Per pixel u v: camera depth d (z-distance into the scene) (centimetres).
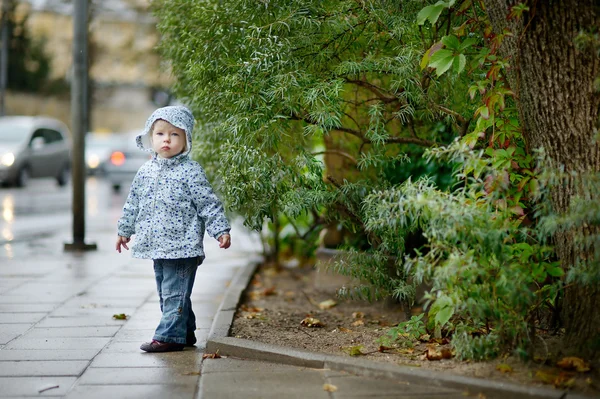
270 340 1180
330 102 1124
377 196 1050
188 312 1126
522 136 1060
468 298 916
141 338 1192
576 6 932
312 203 1177
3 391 907
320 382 931
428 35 1212
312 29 1170
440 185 1432
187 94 1528
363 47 1241
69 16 7994
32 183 5684
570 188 961
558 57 952
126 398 879
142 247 1110
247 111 1152
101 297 1557
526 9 916
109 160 5284
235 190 1156
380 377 941
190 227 1114
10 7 6900
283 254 2312
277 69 1159
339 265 1252
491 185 952
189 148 1132
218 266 2139
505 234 929
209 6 1295
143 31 7012
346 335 1227
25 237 2697
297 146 1257
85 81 2319
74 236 2341
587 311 951
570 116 955
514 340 957
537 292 984
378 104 1187
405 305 1234
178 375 976
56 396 888
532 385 877
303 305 1594
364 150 1513
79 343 1155
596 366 919
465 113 1187
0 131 5025
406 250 1498
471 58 1154
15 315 1363
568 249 978
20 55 8425
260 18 1222
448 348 1053
